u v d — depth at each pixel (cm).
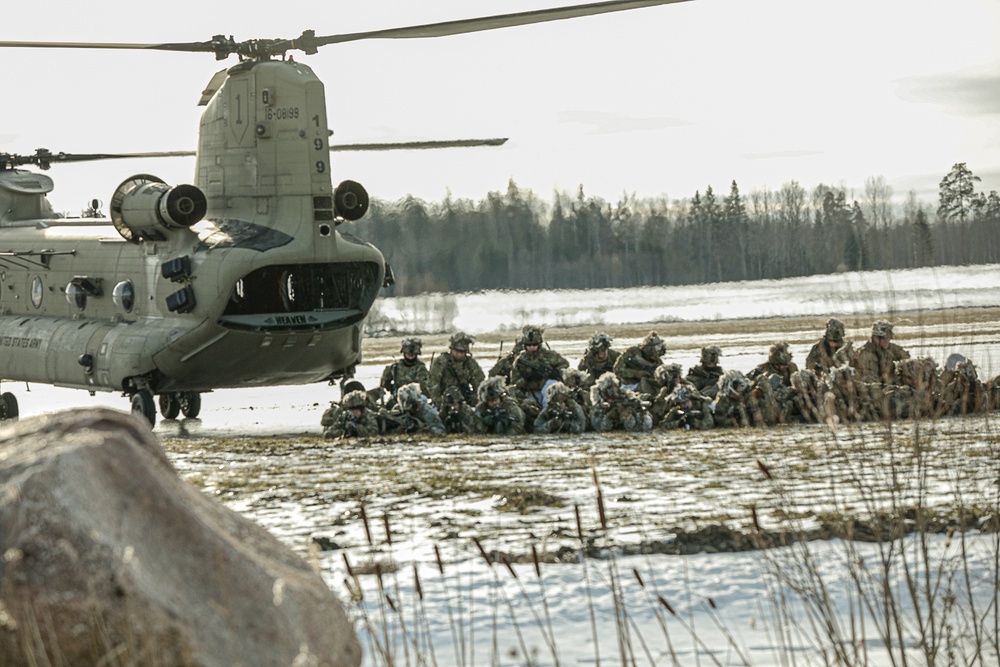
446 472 1731
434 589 970
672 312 8875
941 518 1136
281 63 2758
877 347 2206
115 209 2850
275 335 2692
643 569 1011
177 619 495
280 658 514
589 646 810
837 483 1395
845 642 749
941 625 740
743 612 880
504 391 2391
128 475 525
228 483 1672
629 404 2370
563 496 1446
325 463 1912
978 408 1717
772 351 2492
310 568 586
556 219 9994
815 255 9938
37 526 493
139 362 2781
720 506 1307
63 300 3212
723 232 10356
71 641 487
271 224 2727
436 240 8881
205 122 2884
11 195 3641
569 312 8594
